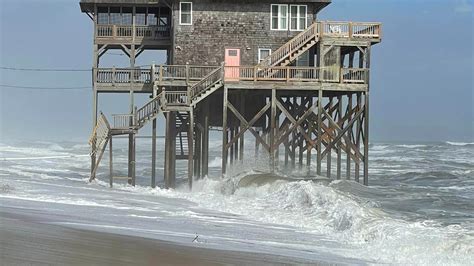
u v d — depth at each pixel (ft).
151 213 85.61
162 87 151.23
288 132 141.38
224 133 138.51
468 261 54.70
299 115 161.89
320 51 142.72
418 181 180.14
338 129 143.02
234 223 78.59
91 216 75.56
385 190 134.51
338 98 159.22
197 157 161.68
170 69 152.25
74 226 62.95
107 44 183.73
